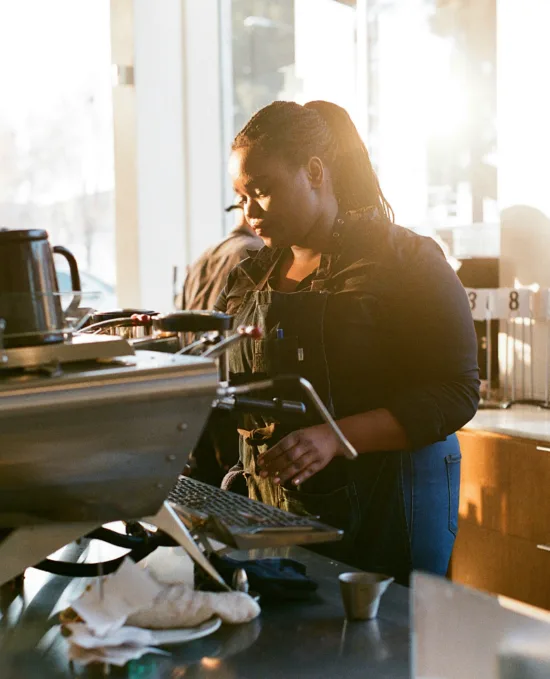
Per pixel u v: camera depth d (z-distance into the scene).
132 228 4.05
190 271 2.97
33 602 1.18
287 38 3.94
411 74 3.43
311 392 1.10
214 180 4.21
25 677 0.94
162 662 0.97
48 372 1.02
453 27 3.26
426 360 1.50
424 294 1.50
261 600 1.14
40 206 3.93
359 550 1.55
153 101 4.05
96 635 0.96
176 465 1.10
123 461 1.07
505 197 3.13
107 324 1.42
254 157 1.50
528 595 2.53
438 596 0.72
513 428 2.55
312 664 0.95
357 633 1.04
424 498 1.58
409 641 1.01
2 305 1.06
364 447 1.44
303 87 3.91
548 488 2.45
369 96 3.61
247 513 1.15
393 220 1.69
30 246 1.09
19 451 1.01
